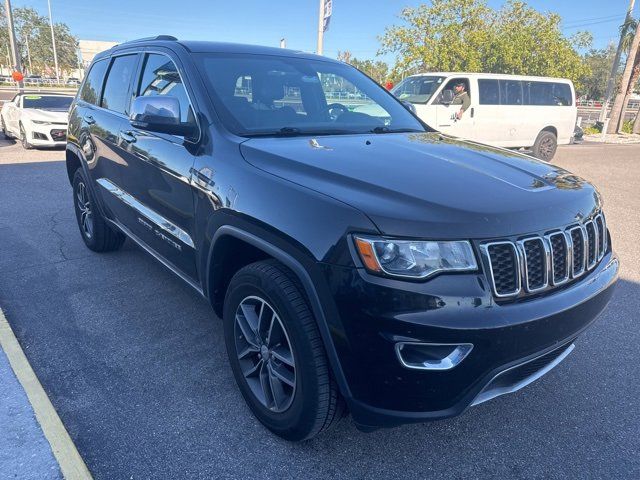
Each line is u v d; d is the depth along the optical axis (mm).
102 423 2561
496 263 2004
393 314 1890
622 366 3225
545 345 2098
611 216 7281
